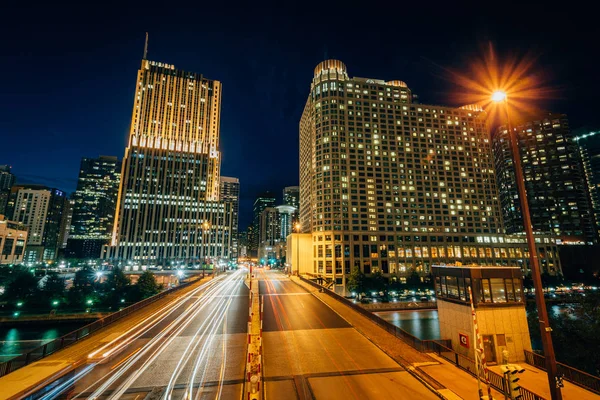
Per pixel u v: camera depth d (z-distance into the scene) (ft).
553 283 336.29
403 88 436.35
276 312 123.03
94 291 262.88
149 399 50.42
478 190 416.87
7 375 58.95
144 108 614.34
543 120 565.12
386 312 225.76
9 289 245.65
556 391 35.37
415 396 51.39
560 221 516.32
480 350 42.22
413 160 410.93
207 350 76.02
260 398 49.75
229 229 599.16
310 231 410.93
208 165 623.36
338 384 56.29
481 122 442.09
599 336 86.17
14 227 556.92
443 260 380.78
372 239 370.94
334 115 404.98
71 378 59.06
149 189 574.97
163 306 136.98
